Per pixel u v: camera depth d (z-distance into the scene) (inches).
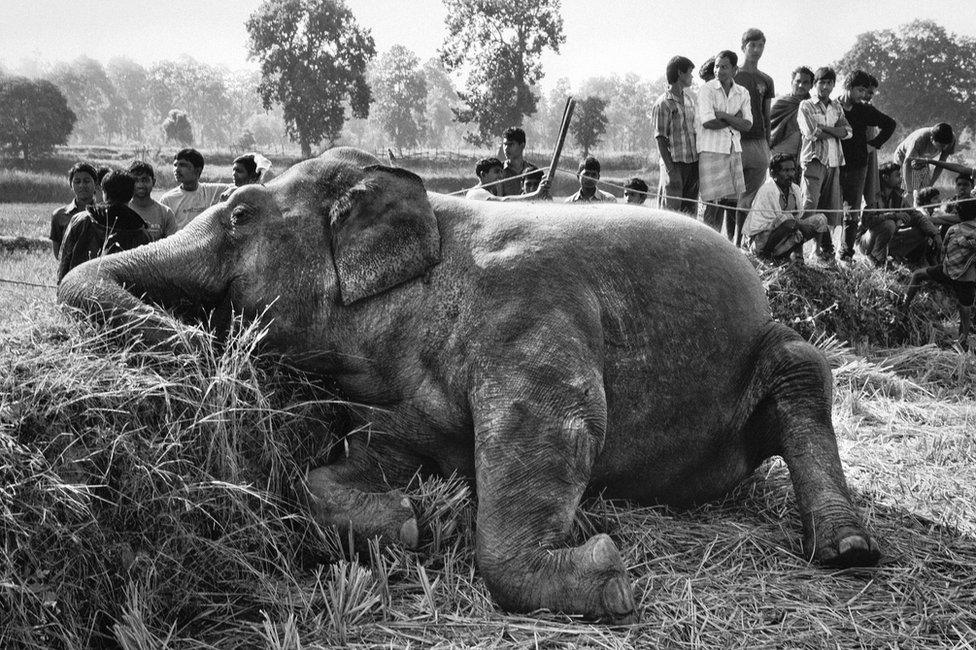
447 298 169.2
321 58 3464.6
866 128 457.7
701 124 398.6
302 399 180.4
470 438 170.1
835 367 325.1
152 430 151.6
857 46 4808.1
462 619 144.6
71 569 136.9
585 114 3393.2
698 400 181.8
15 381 143.6
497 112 3137.3
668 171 414.3
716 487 190.9
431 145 7027.6
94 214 233.5
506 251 169.9
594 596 143.3
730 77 395.5
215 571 151.6
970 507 200.2
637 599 150.9
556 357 159.8
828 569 165.8
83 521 138.9
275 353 177.3
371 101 3614.7
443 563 161.3
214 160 3730.3
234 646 139.6
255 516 155.2
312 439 178.9
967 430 259.3
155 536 146.6
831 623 147.4
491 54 3129.9
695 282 182.9
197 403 155.6
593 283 173.0
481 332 164.2
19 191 2233.0
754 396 185.0
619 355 173.2
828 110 434.3
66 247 231.9
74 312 166.4
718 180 398.9
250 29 3479.3
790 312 356.5
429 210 173.9
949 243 397.7
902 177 567.2
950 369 340.2
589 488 180.4
